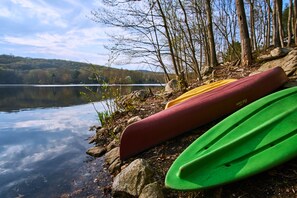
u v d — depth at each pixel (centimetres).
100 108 938
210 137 242
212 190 199
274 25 991
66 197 263
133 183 229
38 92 1828
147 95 661
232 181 187
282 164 203
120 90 560
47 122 682
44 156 400
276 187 185
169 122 303
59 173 329
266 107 262
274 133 214
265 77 345
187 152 229
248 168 191
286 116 229
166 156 273
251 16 1227
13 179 316
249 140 215
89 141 474
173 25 944
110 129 460
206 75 740
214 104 316
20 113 850
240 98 324
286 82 365
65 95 1590
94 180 295
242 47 607
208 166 200
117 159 321
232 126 249
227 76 578
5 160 385
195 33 1148
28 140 498
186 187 189
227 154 206
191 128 305
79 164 357
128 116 484
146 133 298
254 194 185
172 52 805
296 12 973
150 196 205
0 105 1080
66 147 445
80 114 816
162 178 236
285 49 521
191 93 432
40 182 305
